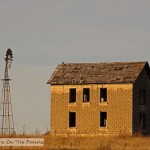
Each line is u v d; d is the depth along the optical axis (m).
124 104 165.62
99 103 168.38
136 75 166.62
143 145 113.69
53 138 132.50
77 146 107.69
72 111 171.50
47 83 173.75
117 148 104.25
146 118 172.12
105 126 167.62
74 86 171.62
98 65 175.00
